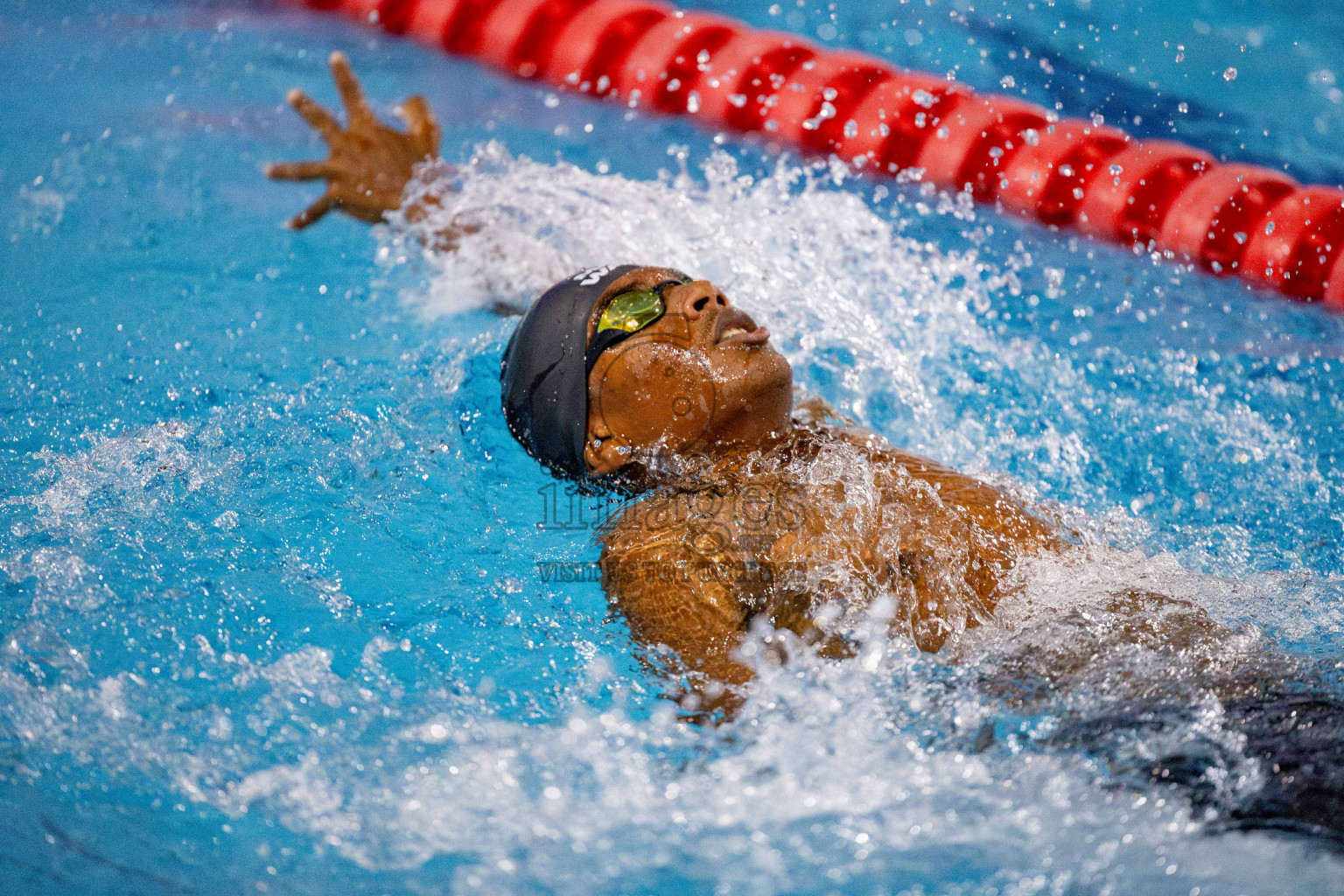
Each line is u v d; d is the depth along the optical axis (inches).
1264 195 370.3
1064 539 225.3
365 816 166.1
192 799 167.3
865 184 397.7
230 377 282.8
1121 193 381.4
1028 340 319.0
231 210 380.2
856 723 181.6
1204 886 151.5
